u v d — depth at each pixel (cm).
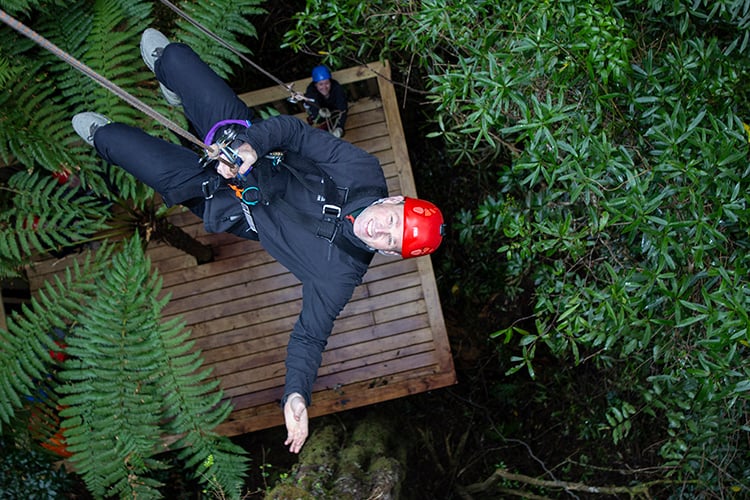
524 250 365
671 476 486
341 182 280
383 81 527
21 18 446
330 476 480
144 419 430
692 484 439
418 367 533
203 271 550
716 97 298
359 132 550
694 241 266
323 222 277
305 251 280
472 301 658
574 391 586
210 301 546
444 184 661
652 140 305
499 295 648
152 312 434
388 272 543
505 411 645
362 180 280
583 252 340
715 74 299
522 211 409
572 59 292
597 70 285
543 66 292
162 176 303
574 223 379
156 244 553
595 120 298
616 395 521
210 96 305
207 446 436
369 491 461
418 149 669
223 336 543
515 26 307
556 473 598
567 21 287
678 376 335
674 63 295
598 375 560
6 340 429
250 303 546
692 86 301
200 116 310
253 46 641
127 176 438
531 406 634
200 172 302
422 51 376
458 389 655
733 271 272
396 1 370
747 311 267
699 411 375
